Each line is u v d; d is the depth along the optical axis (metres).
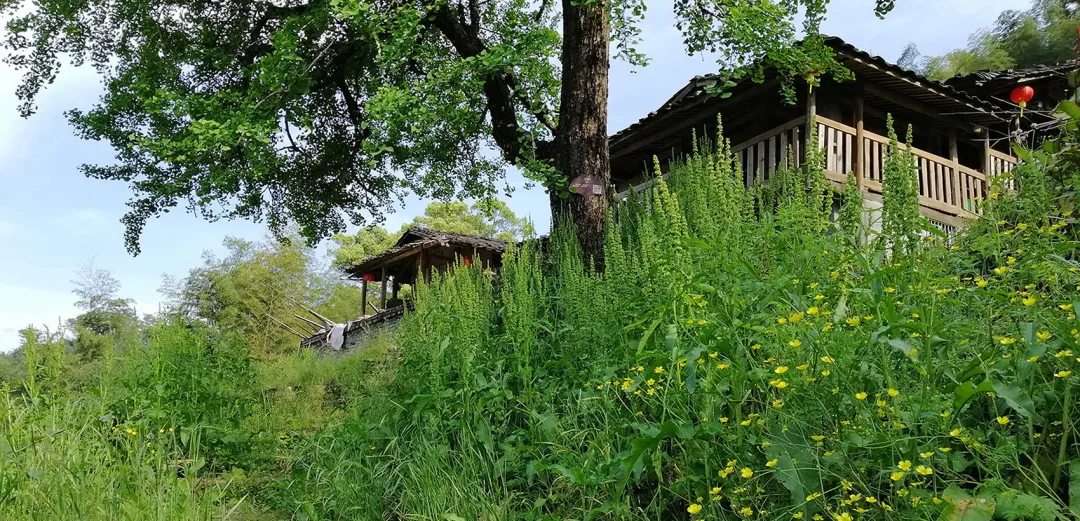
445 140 11.31
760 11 7.24
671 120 10.85
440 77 7.32
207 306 23.98
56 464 3.75
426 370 4.71
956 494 1.89
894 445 2.08
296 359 12.36
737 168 4.12
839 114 10.12
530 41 7.39
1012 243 2.81
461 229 41.03
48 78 12.85
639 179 13.38
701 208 3.85
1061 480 2.06
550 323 4.89
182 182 11.89
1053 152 3.23
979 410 2.36
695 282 2.92
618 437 3.22
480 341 4.63
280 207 14.94
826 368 2.30
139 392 5.47
